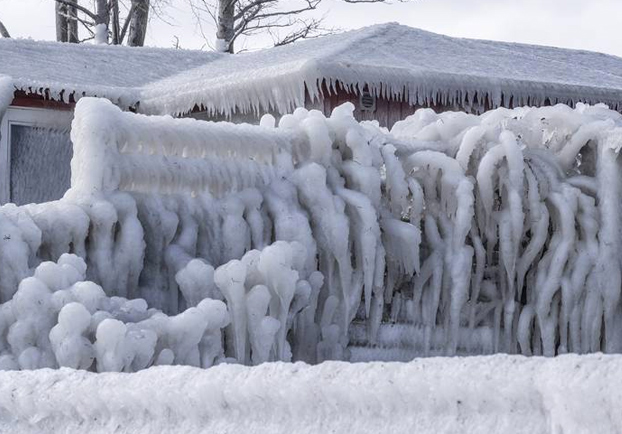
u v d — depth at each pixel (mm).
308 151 10172
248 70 17219
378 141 10492
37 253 8914
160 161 9469
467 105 17609
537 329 10562
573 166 11102
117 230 9164
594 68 20984
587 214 10562
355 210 9883
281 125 10445
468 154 10469
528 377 4332
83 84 19406
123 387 5301
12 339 7961
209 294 8969
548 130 11312
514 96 17188
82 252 9023
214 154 9781
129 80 21000
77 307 7797
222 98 17375
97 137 9156
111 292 9031
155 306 9305
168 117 9570
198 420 5082
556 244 10500
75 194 9156
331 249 9766
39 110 18953
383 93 16250
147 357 7820
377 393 4621
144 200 9391
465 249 10297
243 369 5062
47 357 7969
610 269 10469
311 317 9633
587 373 4152
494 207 10852
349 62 16000
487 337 10492
